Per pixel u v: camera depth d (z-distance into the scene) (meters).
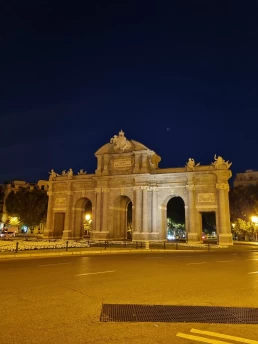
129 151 61.72
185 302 10.13
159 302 10.11
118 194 61.50
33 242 47.72
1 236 69.50
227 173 54.97
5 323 7.88
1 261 23.66
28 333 7.16
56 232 68.38
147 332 7.28
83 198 67.31
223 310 9.16
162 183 58.22
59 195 68.62
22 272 17.00
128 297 10.79
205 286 12.85
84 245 40.81
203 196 54.62
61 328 7.52
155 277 15.15
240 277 15.31
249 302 10.18
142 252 34.59
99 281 13.95
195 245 47.06
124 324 7.85
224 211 52.19
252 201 75.38
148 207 58.00
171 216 86.88
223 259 25.62
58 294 11.22
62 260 24.28
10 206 95.12
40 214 93.12
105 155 63.78
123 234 64.75
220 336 7.04
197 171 54.91
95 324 7.83
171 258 26.25
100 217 61.47
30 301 10.16
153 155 61.41
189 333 7.23
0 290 11.91
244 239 83.69
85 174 68.19
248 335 7.11
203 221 96.81
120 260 24.19
